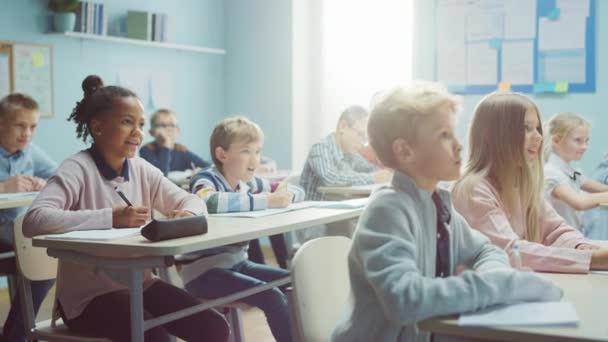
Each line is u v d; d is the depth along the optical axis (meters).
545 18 5.16
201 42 6.17
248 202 2.54
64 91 5.02
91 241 1.80
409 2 5.71
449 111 1.34
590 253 1.64
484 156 1.88
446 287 1.16
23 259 2.12
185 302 2.05
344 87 6.07
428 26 5.57
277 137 6.22
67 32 4.90
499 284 1.19
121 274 1.80
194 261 2.49
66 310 2.02
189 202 2.29
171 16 5.86
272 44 6.21
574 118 3.52
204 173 2.74
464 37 5.43
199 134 6.16
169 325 2.05
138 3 5.57
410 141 1.34
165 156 5.28
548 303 1.22
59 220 1.95
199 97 6.15
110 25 5.35
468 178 1.84
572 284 1.48
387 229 1.28
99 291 1.99
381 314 1.29
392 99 1.37
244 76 6.34
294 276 1.54
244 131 2.75
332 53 6.10
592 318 1.15
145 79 5.61
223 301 2.10
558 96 5.15
